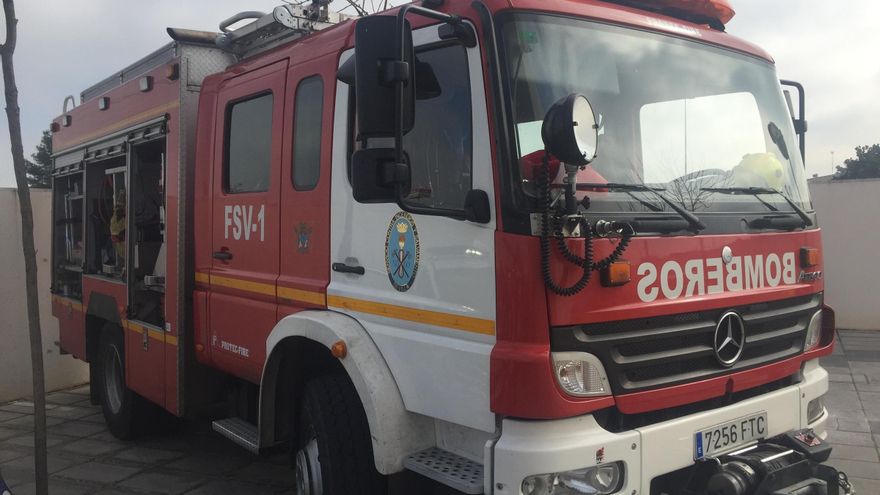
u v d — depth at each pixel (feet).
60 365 27.94
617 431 9.55
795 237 12.09
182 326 16.58
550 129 8.93
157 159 19.20
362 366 11.03
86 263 22.53
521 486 8.97
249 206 14.56
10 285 26.48
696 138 11.53
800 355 12.07
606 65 10.69
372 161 9.71
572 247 9.16
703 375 10.36
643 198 10.23
